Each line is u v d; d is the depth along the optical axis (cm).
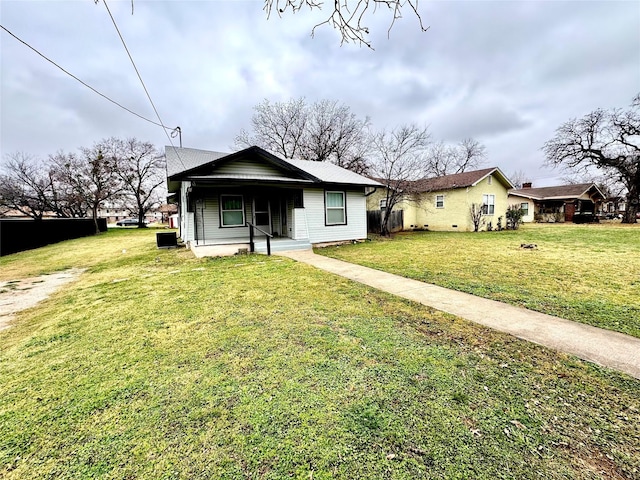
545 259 748
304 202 1088
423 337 313
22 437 184
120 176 2973
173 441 177
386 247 1064
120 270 746
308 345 298
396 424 186
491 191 1845
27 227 1362
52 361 282
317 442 173
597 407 199
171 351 294
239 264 741
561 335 312
